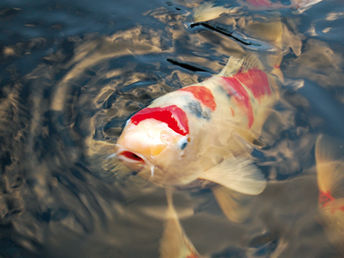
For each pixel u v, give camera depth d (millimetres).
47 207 710
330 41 1014
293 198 726
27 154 768
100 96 871
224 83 809
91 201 717
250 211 714
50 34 1012
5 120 812
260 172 743
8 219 694
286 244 677
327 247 673
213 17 1086
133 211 710
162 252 668
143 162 702
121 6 1114
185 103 740
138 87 893
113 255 666
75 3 1112
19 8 1081
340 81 917
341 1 1128
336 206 716
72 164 758
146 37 1019
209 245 678
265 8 1115
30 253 664
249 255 668
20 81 889
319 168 764
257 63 894
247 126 794
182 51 986
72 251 668
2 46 970
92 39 1004
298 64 956
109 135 800
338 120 841
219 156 744
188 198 729
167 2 1133
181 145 707
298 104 866
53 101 855
